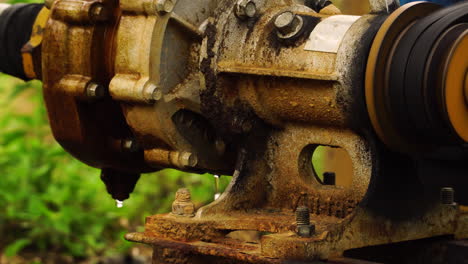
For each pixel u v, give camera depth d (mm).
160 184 8547
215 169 3654
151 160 3562
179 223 3262
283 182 3449
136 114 3441
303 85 3215
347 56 3098
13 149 8125
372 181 3152
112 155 3781
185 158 3498
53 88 3625
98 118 3695
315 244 2961
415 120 3027
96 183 8008
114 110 3713
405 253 3590
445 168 4020
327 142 3318
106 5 3555
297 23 3252
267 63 3293
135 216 8367
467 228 3551
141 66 3350
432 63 2953
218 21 3363
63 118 3670
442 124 3004
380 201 3168
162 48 3375
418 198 3328
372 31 3092
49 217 7762
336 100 3146
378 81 3045
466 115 3012
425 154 3250
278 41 3293
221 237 3330
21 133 8195
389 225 3203
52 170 8180
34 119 8195
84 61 3568
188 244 3211
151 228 3332
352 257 3432
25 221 8047
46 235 7938
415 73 2975
